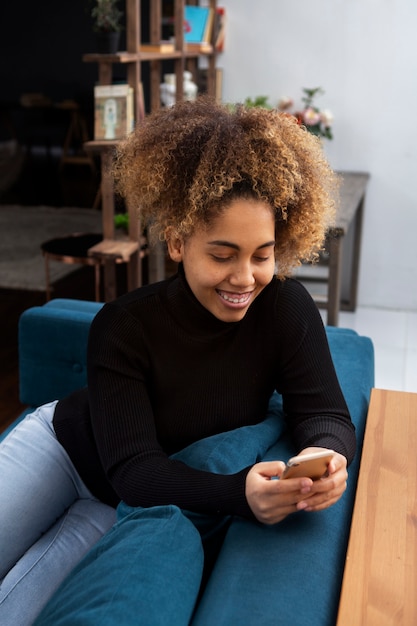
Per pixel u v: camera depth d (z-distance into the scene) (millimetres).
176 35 3643
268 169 1149
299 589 1016
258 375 1350
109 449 1249
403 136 4133
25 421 1529
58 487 1461
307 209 1272
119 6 8062
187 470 1191
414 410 1473
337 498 1122
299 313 1344
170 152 1201
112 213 3164
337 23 4062
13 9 9078
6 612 1280
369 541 1083
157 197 1232
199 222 1162
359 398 1615
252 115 1220
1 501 1401
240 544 1108
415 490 1207
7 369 3496
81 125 8367
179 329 1283
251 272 1182
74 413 1454
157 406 1325
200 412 1326
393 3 3953
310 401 1340
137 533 1054
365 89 4113
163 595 942
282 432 1410
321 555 1087
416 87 4043
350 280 4383
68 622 892
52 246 3541
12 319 4133
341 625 924
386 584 997
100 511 1475
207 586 1055
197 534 1086
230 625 950
